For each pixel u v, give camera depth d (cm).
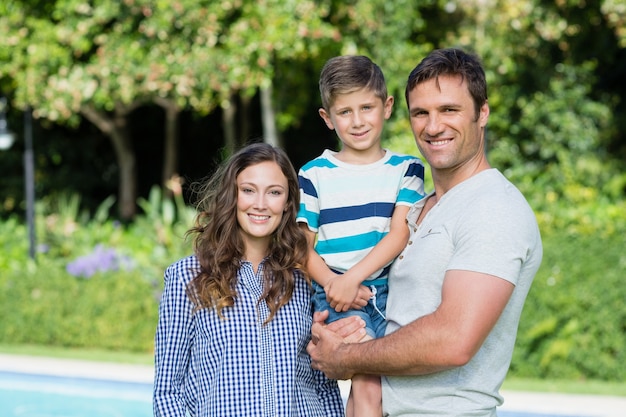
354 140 286
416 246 248
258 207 266
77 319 820
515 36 953
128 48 873
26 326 838
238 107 1441
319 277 280
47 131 1409
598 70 1166
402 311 247
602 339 679
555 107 991
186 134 1503
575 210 852
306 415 265
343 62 292
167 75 855
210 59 841
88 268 853
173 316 263
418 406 242
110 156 1490
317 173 289
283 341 264
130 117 1480
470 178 246
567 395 603
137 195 1523
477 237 229
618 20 896
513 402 577
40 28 912
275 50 854
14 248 977
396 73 862
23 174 1402
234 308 262
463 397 238
